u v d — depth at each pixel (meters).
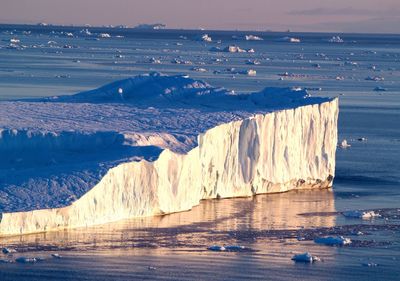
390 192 164.00
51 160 138.25
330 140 168.75
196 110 169.25
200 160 147.75
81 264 112.81
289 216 142.88
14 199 122.94
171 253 119.31
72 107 171.50
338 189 166.62
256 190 158.25
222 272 112.50
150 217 135.88
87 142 142.38
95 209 128.12
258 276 111.62
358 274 113.69
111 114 165.00
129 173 132.25
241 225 135.62
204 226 133.62
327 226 137.12
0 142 141.00
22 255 114.56
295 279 110.94
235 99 180.62
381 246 126.56
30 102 176.62
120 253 117.88
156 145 140.00
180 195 141.00
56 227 123.69
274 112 160.38
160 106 175.50
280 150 161.25
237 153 155.12
